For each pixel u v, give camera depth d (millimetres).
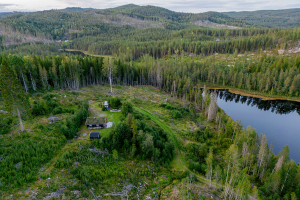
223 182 40875
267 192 39625
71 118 52406
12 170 32969
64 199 30344
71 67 88250
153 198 35969
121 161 43969
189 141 58469
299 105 102750
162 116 73062
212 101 76438
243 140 52656
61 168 36844
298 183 38375
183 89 101500
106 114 63625
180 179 41688
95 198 32500
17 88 42000
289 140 68812
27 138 42438
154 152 45875
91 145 45469
